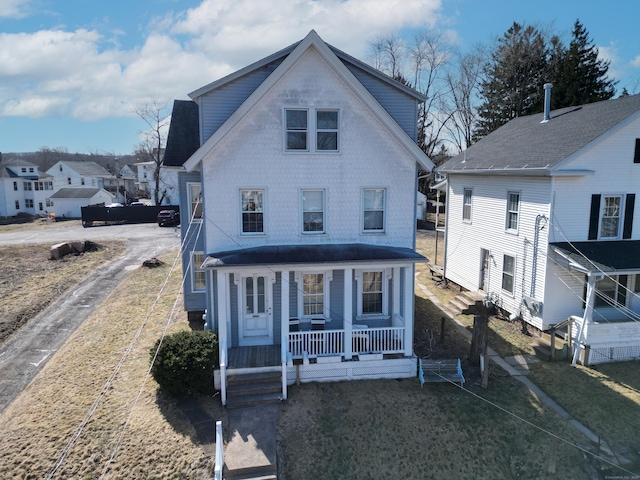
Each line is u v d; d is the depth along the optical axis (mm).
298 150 13734
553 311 16328
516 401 12414
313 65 13328
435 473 10062
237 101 13844
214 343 12742
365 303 15078
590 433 11172
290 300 14484
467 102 48094
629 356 14891
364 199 14375
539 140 18453
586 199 15953
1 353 14859
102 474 9430
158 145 51938
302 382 13086
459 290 22703
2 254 29016
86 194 54500
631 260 15000
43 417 11195
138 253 30422
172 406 11766
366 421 11453
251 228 13984
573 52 38781
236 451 10164
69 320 17781
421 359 13531
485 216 20016
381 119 13711
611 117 16125
